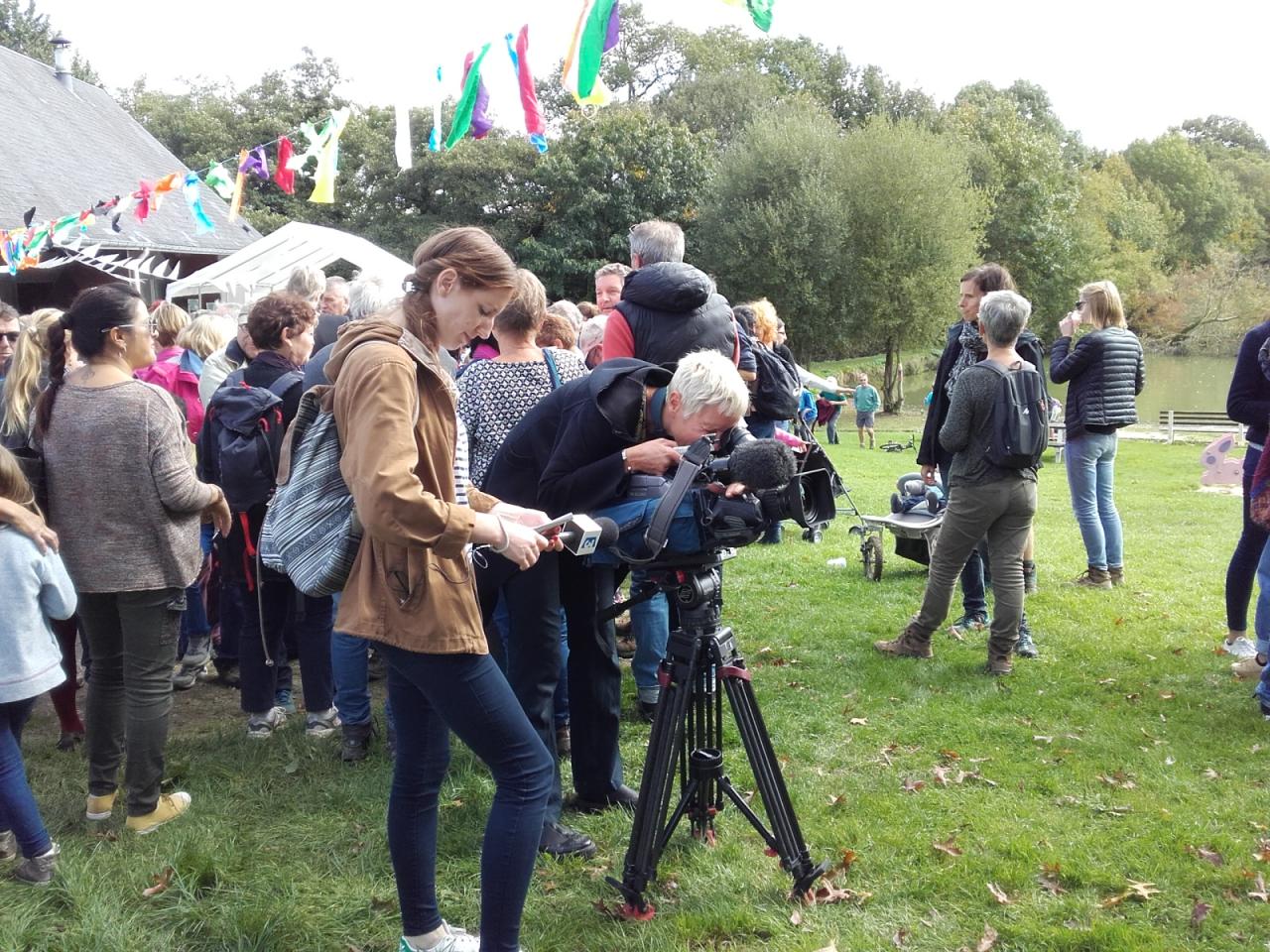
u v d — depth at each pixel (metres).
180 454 3.25
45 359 4.26
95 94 24.97
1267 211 76.44
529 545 2.34
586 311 8.01
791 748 4.06
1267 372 4.58
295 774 3.87
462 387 3.73
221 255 19.81
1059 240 45.47
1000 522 4.82
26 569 2.96
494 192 37.09
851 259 36.16
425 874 2.58
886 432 26.73
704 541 2.81
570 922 2.88
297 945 2.79
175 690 4.92
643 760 3.98
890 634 5.62
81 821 3.46
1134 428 26.80
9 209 14.79
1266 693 4.32
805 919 2.89
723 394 2.89
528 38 5.32
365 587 2.27
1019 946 2.77
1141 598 6.38
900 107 59.16
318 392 2.38
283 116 39.44
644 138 36.91
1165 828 3.37
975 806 3.56
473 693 2.34
